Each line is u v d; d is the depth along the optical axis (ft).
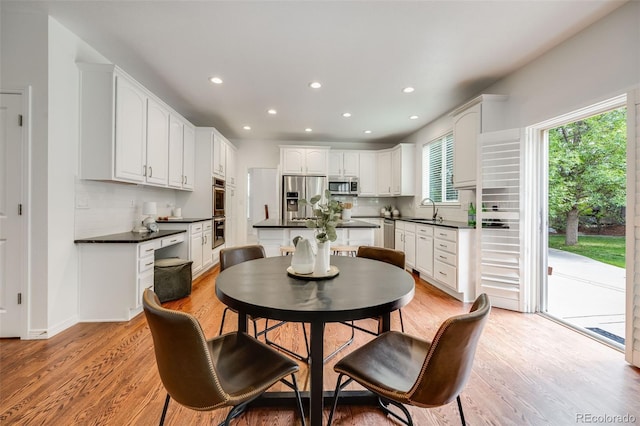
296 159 18.81
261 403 4.96
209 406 3.05
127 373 5.81
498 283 9.62
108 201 9.71
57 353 6.55
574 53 7.61
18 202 7.11
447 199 14.69
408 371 3.74
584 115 7.79
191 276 11.14
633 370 5.98
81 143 8.20
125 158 8.82
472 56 8.75
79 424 4.47
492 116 10.05
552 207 16.81
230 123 16.17
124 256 8.44
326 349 6.92
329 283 4.45
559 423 4.57
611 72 6.71
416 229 13.85
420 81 10.53
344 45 8.21
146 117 10.02
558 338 7.44
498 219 9.67
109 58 9.01
